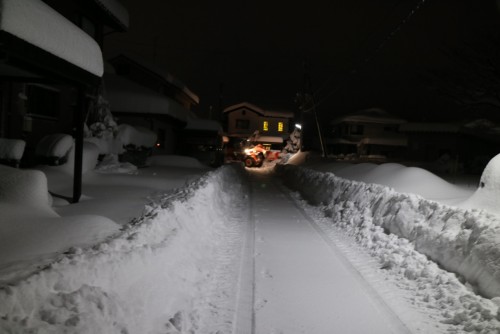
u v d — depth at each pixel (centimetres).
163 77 3092
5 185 599
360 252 728
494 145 3931
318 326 426
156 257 454
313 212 1209
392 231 748
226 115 5988
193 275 525
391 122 5484
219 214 994
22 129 1320
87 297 307
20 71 832
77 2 1596
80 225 523
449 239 564
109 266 364
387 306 479
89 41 840
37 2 654
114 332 311
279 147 5925
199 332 402
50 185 1026
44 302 281
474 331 402
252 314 451
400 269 601
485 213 545
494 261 464
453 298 474
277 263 648
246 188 1877
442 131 3800
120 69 3123
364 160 3650
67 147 1185
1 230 459
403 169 1162
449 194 945
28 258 401
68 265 326
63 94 1594
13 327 244
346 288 538
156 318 384
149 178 1406
